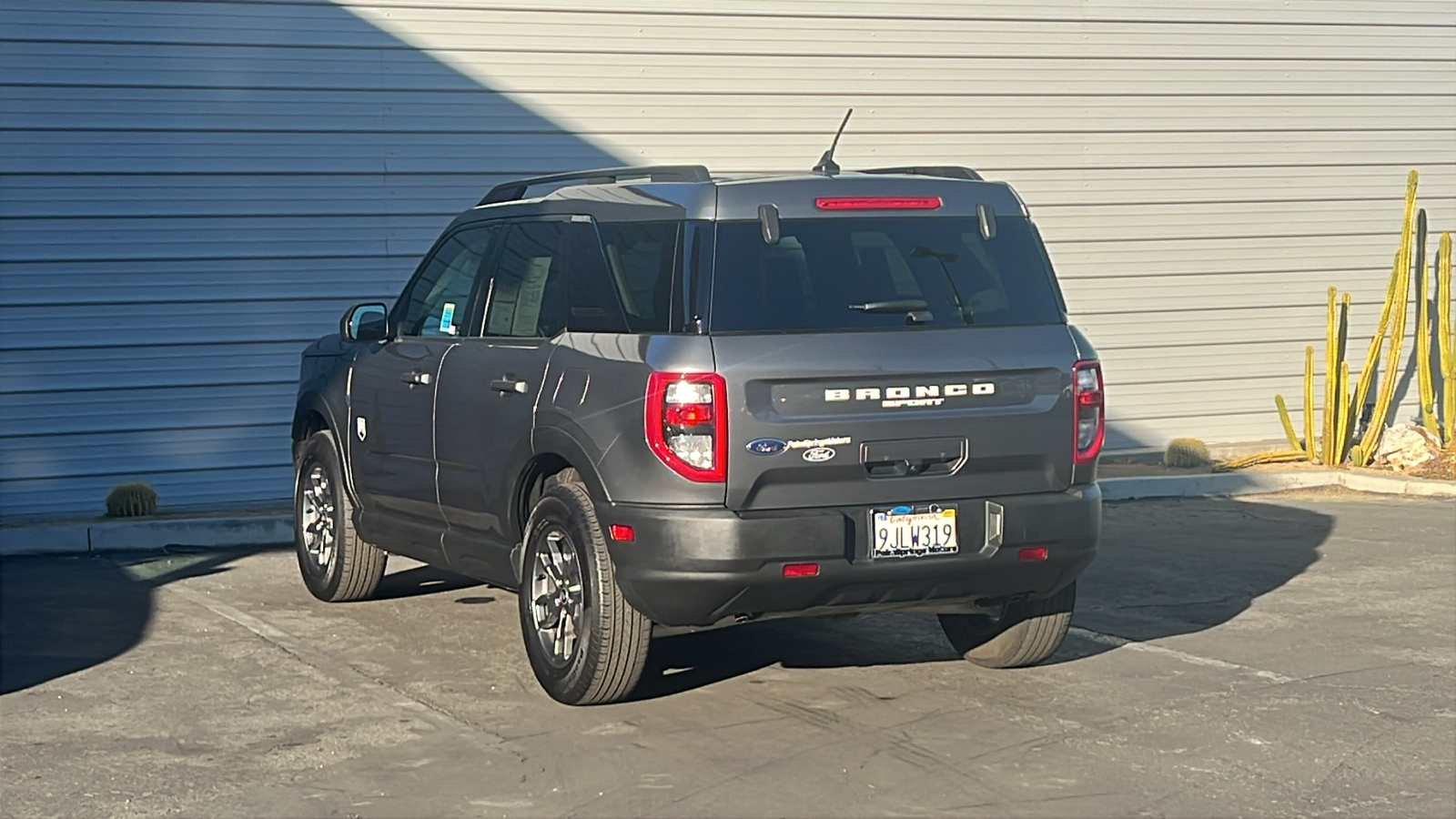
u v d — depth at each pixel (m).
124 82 11.48
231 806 5.30
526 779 5.59
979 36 13.81
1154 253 14.58
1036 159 14.12
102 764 5.75
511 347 6.98
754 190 6.25
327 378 8.69
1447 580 9.41
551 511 6.54
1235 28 14.66
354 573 8.51
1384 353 15.51
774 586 6.00
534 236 7.14
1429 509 12.41
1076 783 5.54
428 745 5.99
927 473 6.21
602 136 12.73
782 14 13.16
